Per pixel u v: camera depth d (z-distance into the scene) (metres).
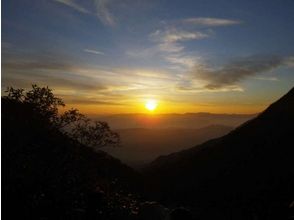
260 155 77.56
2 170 14.38
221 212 36.16
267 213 29.39
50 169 16.38
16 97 17.69
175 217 17.33
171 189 71.81
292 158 65.19
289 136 80.00
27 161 15.59
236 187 61.06
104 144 19.94
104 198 18.55
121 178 37.62
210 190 64.88
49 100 18.41
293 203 18.33
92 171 20.06
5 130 15.84
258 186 55.72
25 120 17.08
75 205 16.06
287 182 50.38
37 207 13.95
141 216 19.94
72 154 18.17
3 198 13.30
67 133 19.14
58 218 14.25
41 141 17.06
